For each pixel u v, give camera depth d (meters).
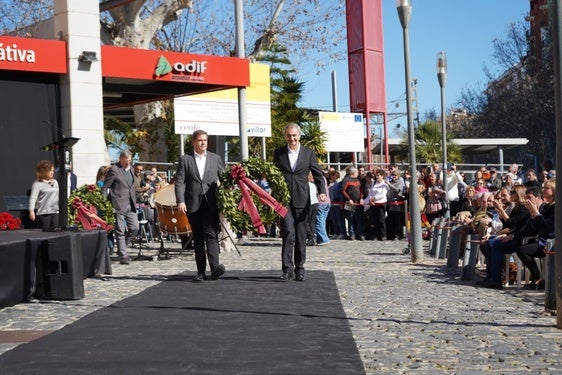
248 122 27.70
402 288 11.58
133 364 6.48
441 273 13.66
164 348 7.13
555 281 8.33
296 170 12.27
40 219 14.36
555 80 8.16
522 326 8.29
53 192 14.45
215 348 7.11
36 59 18.50
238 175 12.11
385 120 36.00
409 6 15.98
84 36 19.20
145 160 32.12
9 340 7.72
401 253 18.16
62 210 12.46
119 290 11.61
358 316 8.97
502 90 56.94
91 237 12.95
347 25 35.81
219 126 26.03
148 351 7.00
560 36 8.13
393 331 8.03
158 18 31.30
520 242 11.45
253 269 14.52
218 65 21.64
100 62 19.53
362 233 23.44
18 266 10.11
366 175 23.84
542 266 11.40
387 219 23.27
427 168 22.81
